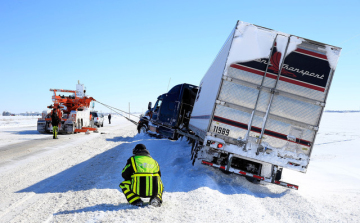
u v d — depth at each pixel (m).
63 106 18.11
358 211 5.25
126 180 4.59
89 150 11.15
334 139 22.12
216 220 4.11
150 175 4.44
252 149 6.35
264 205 5.29
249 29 6.31
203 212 4.37
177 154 10.47
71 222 3.75
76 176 6.65
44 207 4.41
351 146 17.19
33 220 3.87
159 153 11.27
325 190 7.05
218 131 6.39
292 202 5.57
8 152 9.48
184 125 15.07
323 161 12.02
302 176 8.71
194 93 15.21
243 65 6.30
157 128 15.89
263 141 6.35
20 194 5.08
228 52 6.32
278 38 6.30
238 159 7.27
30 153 9.56
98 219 3.81
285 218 4.59
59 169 7.35
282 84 6.29
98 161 8.80
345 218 4.76
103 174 6.98
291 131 6.34
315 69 6.27
